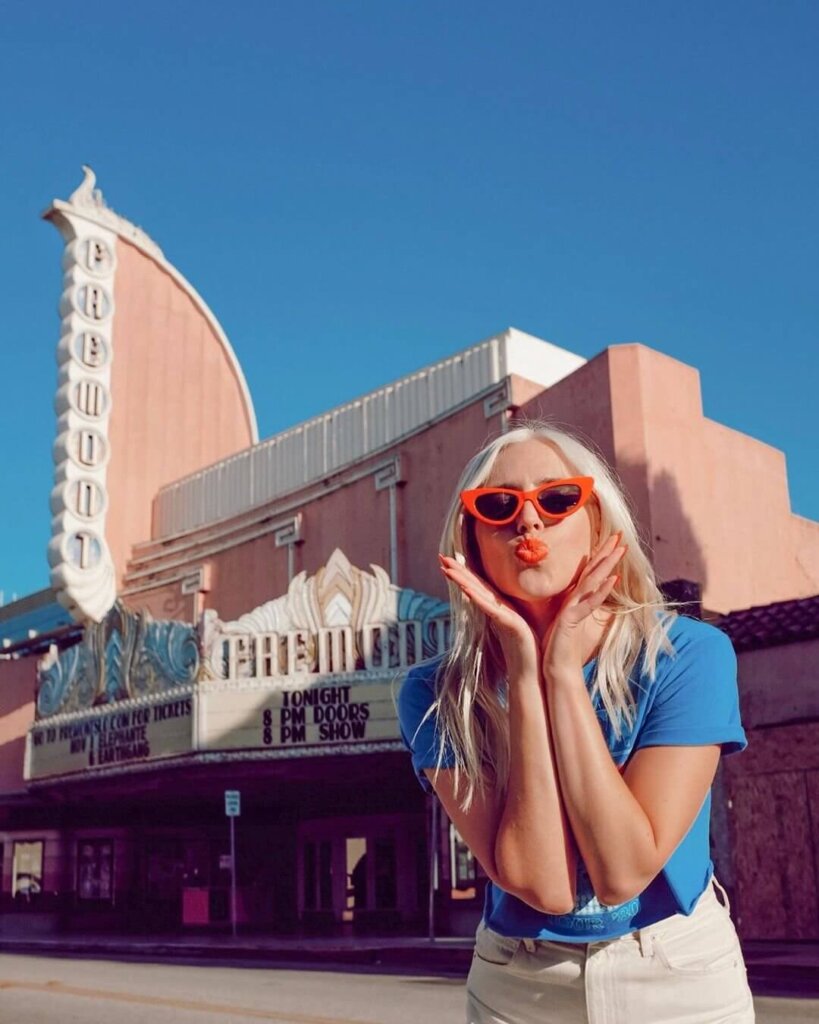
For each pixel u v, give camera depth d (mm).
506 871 1689
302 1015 10102
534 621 1863
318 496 26922
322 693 21203
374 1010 10359
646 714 1778
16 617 38188
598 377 20656
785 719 16703
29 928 28953
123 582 32344
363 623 21312
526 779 1654
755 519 22625
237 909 27797
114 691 24484
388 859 25547
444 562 1686
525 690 1671
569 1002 1797
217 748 21609
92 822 29469
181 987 13039
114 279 34281
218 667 22031
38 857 29609
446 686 1923
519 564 1801
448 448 23547
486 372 23922
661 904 1765
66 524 30453
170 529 32656
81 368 32062
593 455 1949
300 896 27688
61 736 26031
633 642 1812
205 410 36250
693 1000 1759
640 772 1727
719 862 16969
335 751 20859
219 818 29438
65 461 30984
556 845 1658
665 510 19953
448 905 21047
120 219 34562
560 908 1703
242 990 12523
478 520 1829
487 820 1842
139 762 23156
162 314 35719
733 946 1848
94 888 29078
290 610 21891
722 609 20844
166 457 34438
